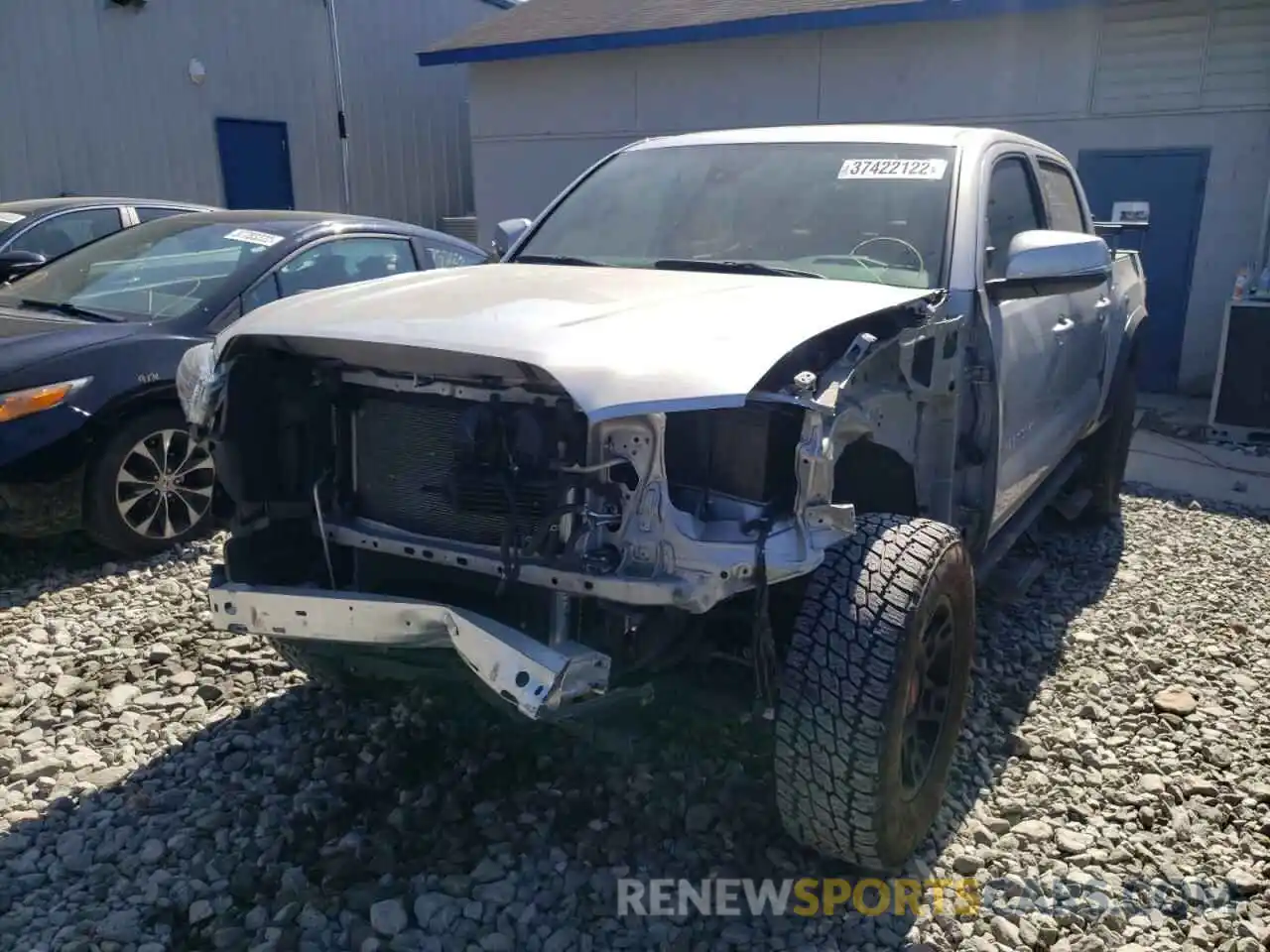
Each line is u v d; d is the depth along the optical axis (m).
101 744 3.54
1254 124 9.36
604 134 12.41
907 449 3.23
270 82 15.45
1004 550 4.17
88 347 4.95
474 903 2.78
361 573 3.05
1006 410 3.80
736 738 3.53
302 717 3.71
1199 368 10.06
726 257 3.78
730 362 2.49
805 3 11.15
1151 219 9.94
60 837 3.04
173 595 4.76
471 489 2.73
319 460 3.05
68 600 4.71
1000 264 4.00
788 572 2.52
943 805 3.26
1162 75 9.63
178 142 14.40
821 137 4.19
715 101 11.69
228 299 5.55
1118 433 5.87
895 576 2.71
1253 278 9.21
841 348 2.88
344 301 3.05
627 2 13.23
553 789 3.29
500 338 2.58
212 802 3.22
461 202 19.11
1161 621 4.76
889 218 3.72
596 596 2.53
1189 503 6.80
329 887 2.82
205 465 5.38
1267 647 4.50
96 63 13.39
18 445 4.67
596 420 2.35
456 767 3.41
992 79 10.31
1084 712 3.87
